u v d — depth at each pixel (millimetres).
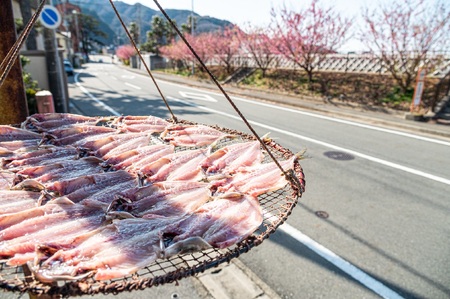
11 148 3195
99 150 3303
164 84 22375
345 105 13125
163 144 3432
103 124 4918
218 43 24031
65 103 10406
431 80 13586
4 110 3895
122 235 1836
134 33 55906
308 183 5707
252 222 2016
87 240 1797
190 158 3062
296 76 18719
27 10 12695
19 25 13047
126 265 1613
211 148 3324
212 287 3295
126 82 23078
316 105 13328
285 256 3766
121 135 3633
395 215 4684
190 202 2342
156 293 3221
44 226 1938
